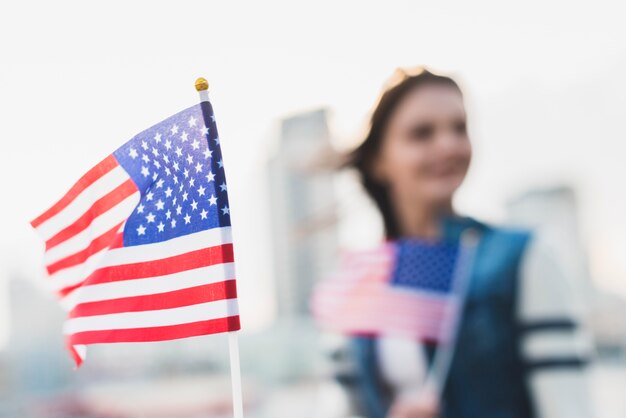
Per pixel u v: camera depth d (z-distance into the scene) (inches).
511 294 124.2
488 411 123.0
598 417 119.5
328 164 164.9
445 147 142.2
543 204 3703.3
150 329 113.5
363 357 146.1
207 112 115.9
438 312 135.7
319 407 180.7
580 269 3267.7
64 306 132.6
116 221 121.0
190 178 115.0
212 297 110.7
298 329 2138.3
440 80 145.0
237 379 107.5
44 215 130.6
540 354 119.8
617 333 2514.8
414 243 145.3
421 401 131.0
